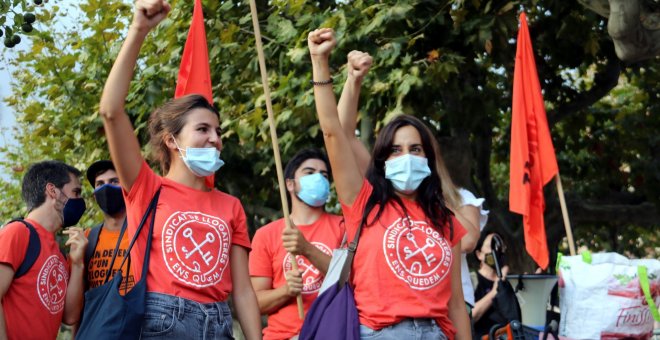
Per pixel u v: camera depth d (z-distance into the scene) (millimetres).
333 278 4035
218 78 10375
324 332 3914
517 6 9602
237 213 4043
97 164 5254
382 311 3908
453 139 10883
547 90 12062
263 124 9586
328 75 4195
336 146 4156
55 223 4891
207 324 3697
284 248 5637
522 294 5672
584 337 4707
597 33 11219
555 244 12883
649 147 13406
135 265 3746
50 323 4656
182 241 3744
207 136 3934
